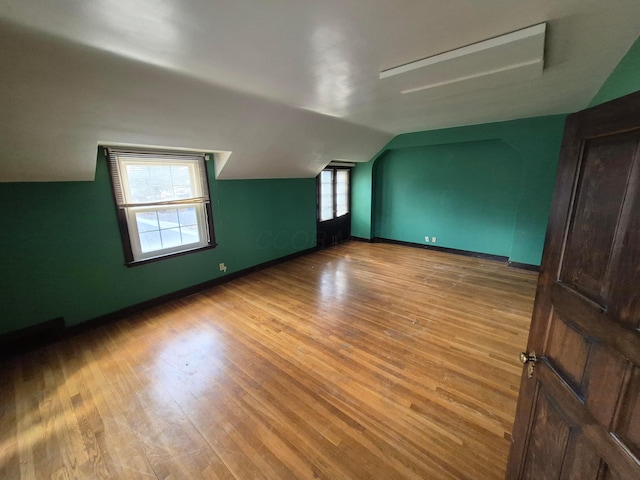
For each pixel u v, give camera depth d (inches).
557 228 38.2
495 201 188.5
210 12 49.1
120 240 117.8
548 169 157.1
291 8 48.9
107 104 79.7
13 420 70.1
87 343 102.9
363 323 115.0
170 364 90.8
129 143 103.2
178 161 133.9
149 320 119.4
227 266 163.2
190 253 143.3
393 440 63.9
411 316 120.3
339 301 136.0
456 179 201.6
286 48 63.8
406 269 180.4
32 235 97.0
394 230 242.4
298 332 109.0
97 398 77.0
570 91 104.9
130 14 48.9
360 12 50.8
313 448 62.2
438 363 90.0
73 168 97.0
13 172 87.4
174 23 52.3
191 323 116.6
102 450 62.1
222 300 138.6
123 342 103.2
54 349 99.1
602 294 29.9
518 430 46.3
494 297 137.6
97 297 113.9
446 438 64.2
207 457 60.5
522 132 158.4
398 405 73.8
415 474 56.6
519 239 175.2
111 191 112.9
